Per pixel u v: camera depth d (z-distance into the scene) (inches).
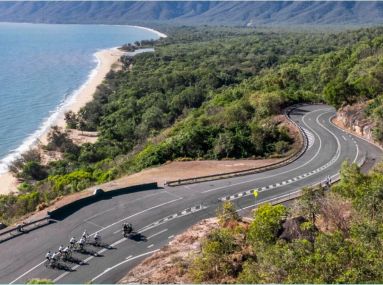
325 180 2177.7
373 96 3469.5
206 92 6259.8
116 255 1540.4
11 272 1446.9
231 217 1718.8
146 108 5757.9
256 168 2423.7
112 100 6382.9
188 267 1358.3
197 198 2038.6
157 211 1895.9
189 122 3619.6
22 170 3757.4
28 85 7278.5
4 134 4783.5
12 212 2274.9
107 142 4537.4
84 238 1585.9
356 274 911.7
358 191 1545.3
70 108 5999.0
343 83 3553.2
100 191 2038.6
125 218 1827.0
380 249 1018.7
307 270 965.2
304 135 2997.0
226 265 1280.8
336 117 3523.6
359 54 6038.4
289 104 3887.8
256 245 1323.8
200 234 1624.0
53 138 4537.4
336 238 1057.5
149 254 1544.0
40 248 1595.7
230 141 2736.2
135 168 2613.2
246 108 3629.4
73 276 1416.1
